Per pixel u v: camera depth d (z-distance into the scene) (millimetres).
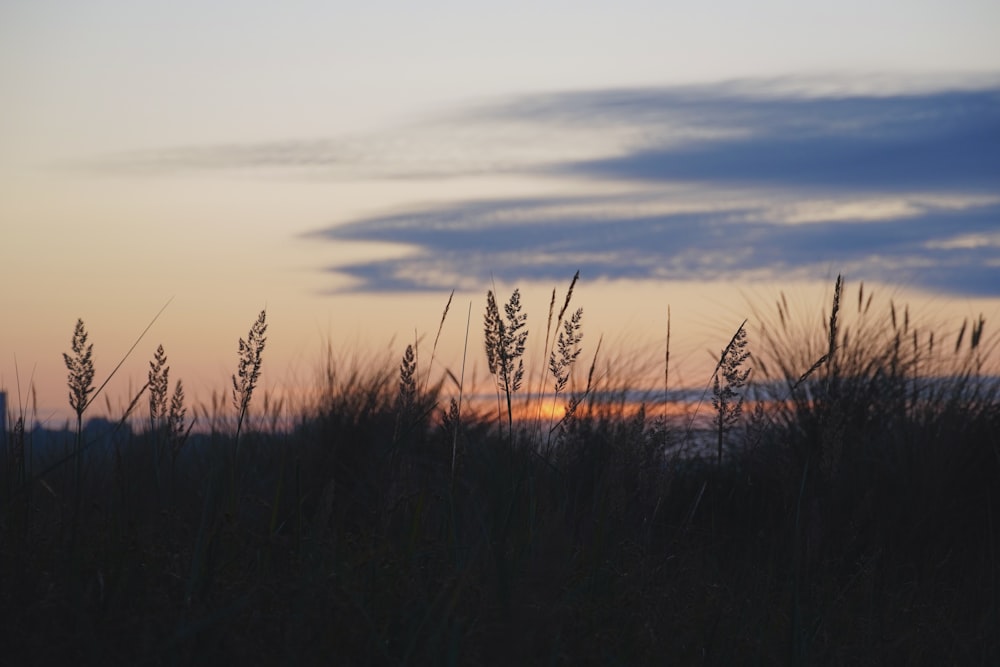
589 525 3594
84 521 3166
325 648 2484
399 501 3334
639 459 3699
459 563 3037
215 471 3607
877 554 3924
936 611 3904
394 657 2516
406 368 3488
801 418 6457
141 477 3572
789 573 3549
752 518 4906
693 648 2916
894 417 7109
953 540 5645
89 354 2887
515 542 3094
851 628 3465
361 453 6195
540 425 3686
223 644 2523
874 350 8055
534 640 2645
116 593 2666
